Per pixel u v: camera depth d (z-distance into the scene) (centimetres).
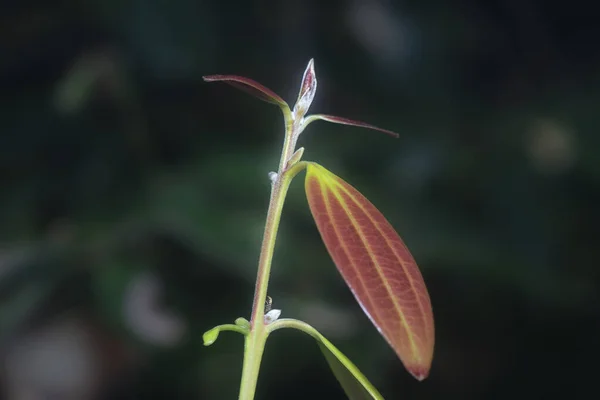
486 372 142
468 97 166
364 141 139
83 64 133
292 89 153
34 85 140
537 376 141
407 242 119
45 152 129
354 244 46
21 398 122
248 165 119
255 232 108
